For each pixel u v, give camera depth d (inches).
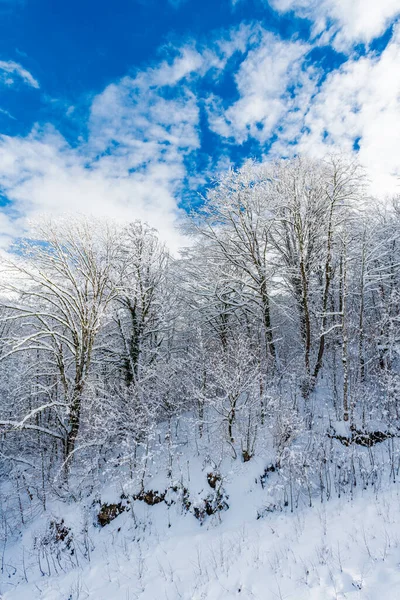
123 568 316.2
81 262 520.1
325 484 376.5
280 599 219.9
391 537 245.6
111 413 466.6
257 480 391.9
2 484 541.3
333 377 582.6
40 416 617.6
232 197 589.9
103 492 430.3
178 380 553.9
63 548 373.1
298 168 586.6
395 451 398.0
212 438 475.5
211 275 637.9
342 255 554.6
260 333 665.0
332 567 232.7
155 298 650.8
